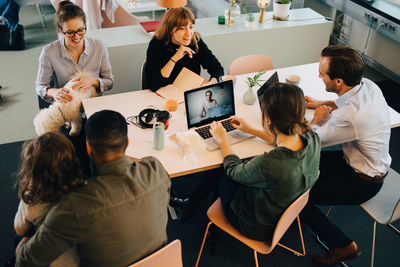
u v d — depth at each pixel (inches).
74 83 95.4
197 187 91.2
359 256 88.2
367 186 77.9
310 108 91.7
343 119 74.0
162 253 52.6
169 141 78.6
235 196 70.3
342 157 86.0
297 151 58.1
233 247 89.4
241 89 97.8
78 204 46.1
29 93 142.9
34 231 58.4
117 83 129.6
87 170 96.1
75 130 101.6
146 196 49.8
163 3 121.8
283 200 62.0
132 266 49.2
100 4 145.9
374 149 74.5
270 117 60.1
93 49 100.4
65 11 88.0
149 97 93.2
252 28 135.0
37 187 48.6
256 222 67.1
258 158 61.2
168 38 97.2
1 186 102.2
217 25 136.9
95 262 50.7
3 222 92.3
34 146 48.4
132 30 131.7
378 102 74.9
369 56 163.5
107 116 50.3
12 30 167.6
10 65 160.7
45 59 96.6
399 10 143.2
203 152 75.8
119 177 48.9
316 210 80.1
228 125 83.0
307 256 88.0
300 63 150.9
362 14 152.5
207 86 79.2
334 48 74.0
